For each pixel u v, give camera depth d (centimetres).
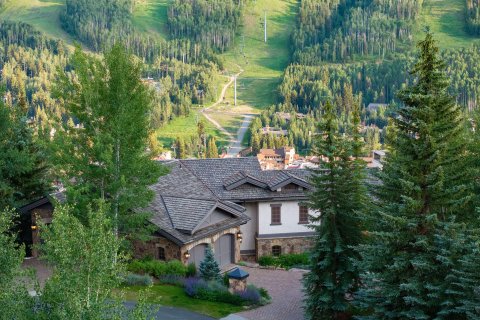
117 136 2753
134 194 2861
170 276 3203
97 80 2762
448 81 2291
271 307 3020
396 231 2302
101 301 1490
